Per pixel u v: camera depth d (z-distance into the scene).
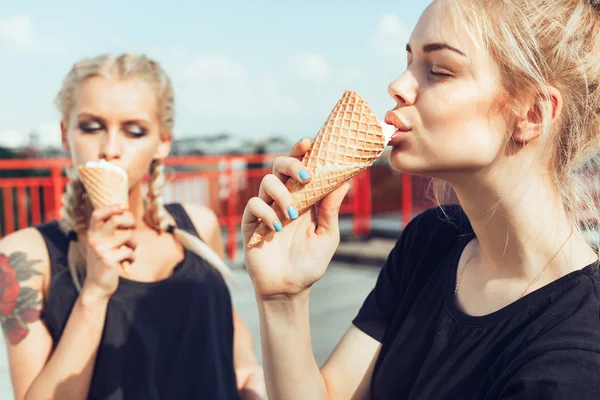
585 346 1.14
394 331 1.72
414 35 1.43
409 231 1.91
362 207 10.90
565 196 1.44
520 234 1.42
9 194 7.75
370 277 8.30
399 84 1.41
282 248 1.58
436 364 1.47
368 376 1.77
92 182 2.15
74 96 2.26
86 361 2.00
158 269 2.43
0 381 4.47
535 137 1.36
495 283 1.48
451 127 1.35
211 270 2.53
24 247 2.21
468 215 1.53
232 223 9.52
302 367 1.59
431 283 1.69
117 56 2.34
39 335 2.13
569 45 1.33
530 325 1.29
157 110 2.38
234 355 2.66
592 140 1.44
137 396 2.19
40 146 12.63
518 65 1.29
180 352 2.31
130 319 2.24
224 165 9.65
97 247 1.99
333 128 1.55
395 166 1.47
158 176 2.54
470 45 1.32
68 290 2.18
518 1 1.33
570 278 1.33
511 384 1.18
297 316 1.58
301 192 1.54
